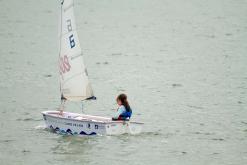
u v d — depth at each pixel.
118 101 116.50
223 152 109.62
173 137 118.56
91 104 149.62
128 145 111.94
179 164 102.25
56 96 158.25
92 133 115.38
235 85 177.25
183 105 149.50
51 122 120.06
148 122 130.75
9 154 107.00
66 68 123.75
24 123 128.25
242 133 122.81
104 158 104.56
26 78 185.25
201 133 122.19
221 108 146.00
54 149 109.50
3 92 162.62
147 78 192.75
